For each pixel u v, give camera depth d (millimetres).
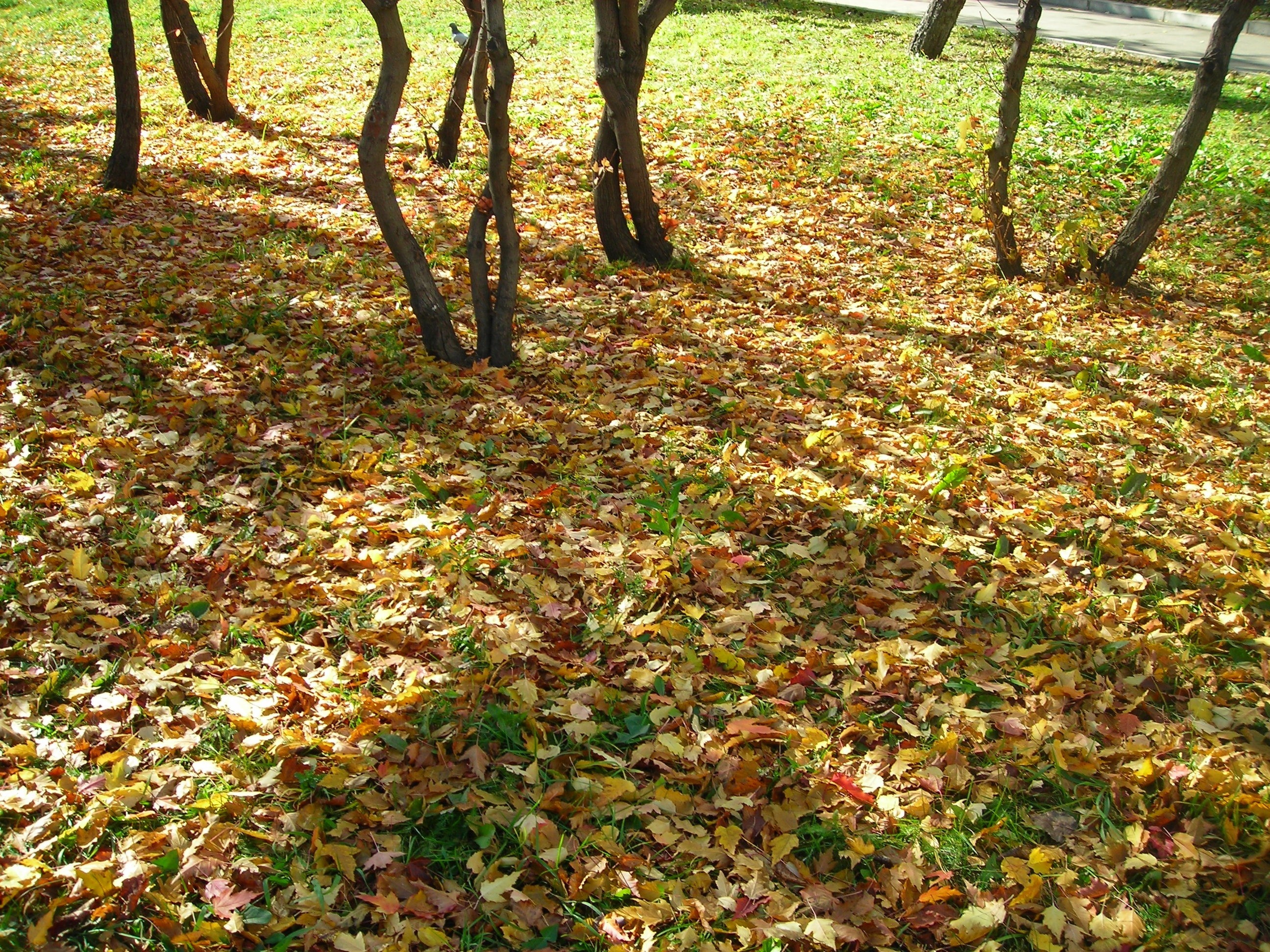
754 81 13156
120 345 5309
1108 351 6309
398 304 6180
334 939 2391
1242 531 4348
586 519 4129
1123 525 4270
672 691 3230
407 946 2354
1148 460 4941
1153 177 9914
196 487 4129
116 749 2922
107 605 3441
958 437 4988
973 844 2758
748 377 5559
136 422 4590
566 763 2912
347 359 5387
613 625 3498
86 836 2604
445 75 13383
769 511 4238
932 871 2654
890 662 3371
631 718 3072
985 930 2496
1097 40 18109
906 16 19797
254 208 7930
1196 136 6934
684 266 7168
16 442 4293
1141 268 7941
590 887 2545
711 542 3979
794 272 7312
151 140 9953
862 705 3211
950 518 4266
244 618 3463
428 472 4406
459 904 2492
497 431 4727
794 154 10141
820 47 15867
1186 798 2916
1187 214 9172
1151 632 3635
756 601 3682
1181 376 6035
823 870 2646
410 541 3857
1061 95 13195
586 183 9047
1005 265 7469
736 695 3234
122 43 7754
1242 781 2957
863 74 13898
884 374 5703
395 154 9766
